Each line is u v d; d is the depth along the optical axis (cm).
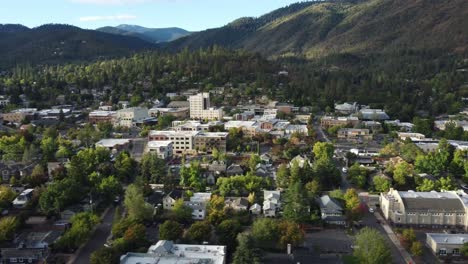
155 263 13312
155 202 19775
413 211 17675
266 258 14850
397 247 16075
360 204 18800
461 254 15325
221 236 15400
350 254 15325
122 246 14475
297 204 17800
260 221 15975
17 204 19412
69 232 15838
